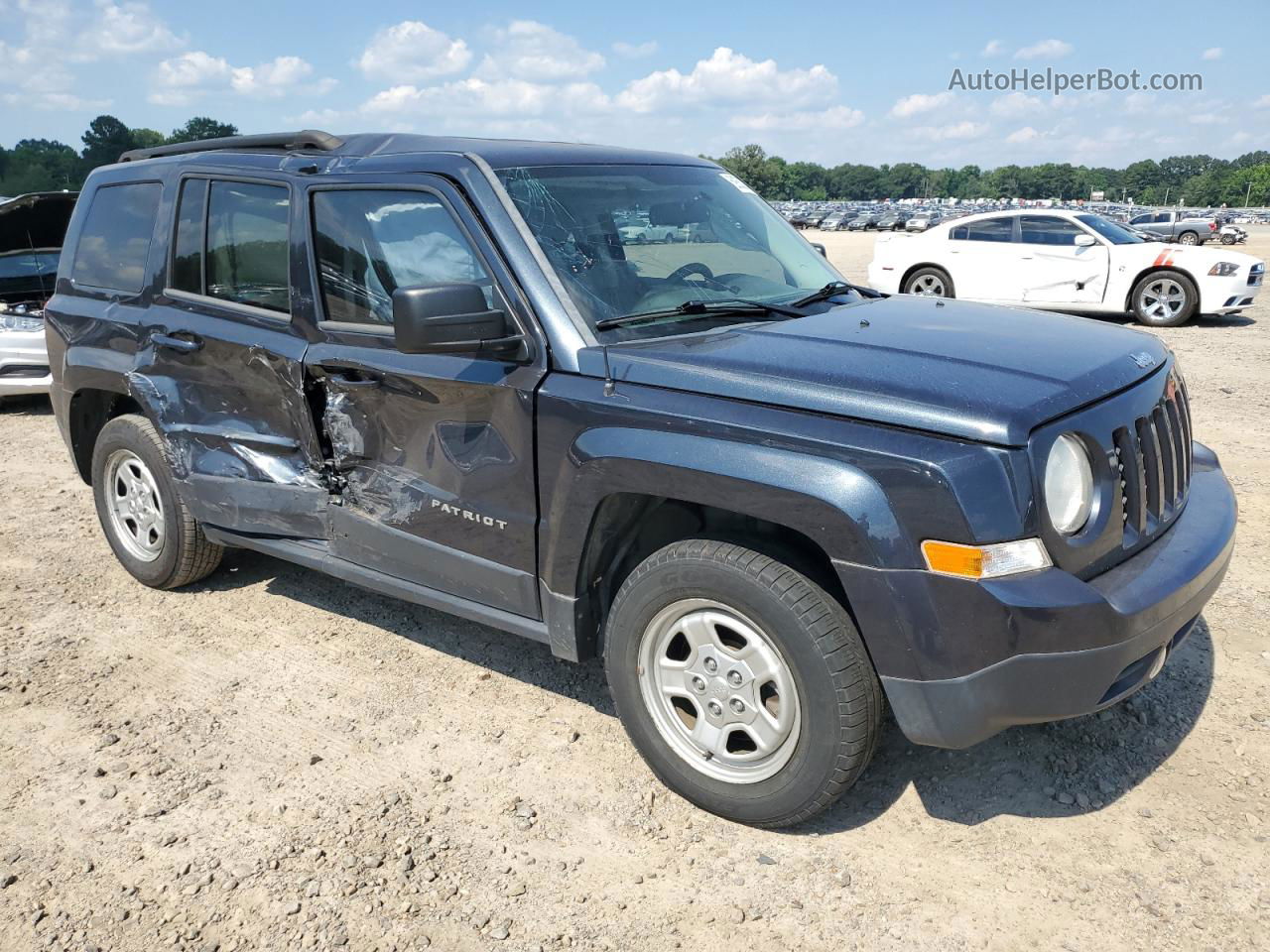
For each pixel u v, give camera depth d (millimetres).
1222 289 12992
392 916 2652
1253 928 2533
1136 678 2744
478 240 3219
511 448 3146
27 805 3152
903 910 2641
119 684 3916
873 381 2652
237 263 3992
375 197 3502
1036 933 2547
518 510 3180
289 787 3225
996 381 2660
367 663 4059
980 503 2432
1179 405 3203
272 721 3633
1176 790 3098
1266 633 4090
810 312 3451
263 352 3797
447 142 3590
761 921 2617
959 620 2469
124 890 2768
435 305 2889
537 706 3711
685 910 2662
